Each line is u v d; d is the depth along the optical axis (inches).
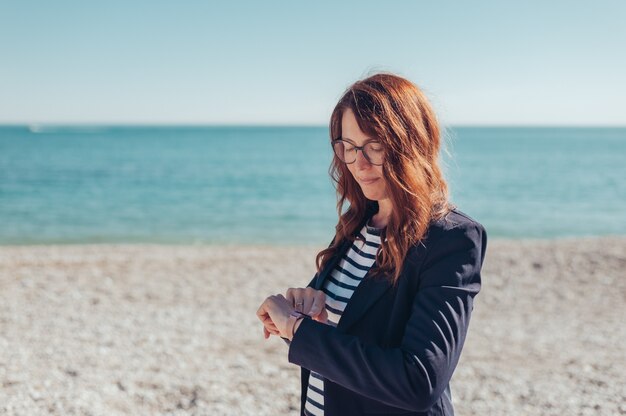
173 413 199.3
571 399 222.8
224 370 248.8
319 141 5831.7
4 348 264.2
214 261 521.0
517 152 3695.9
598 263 520.4
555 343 305.9
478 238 62.9
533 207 1138.0
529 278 474.0
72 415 188.5
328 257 77.2
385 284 64.2
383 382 56.2
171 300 383.2
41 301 366.0
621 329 336.2
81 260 508.1
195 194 1301.7
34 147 3885.3
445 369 56.7
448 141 73.3
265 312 67.6
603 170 2132.1
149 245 687.7
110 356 261.7
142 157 2859.3
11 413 186.4
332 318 74.2
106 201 1148.5
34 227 828.6
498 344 303.7
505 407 215.8
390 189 64.0
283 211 1051.9
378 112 64.1
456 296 59.3
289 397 219.6
